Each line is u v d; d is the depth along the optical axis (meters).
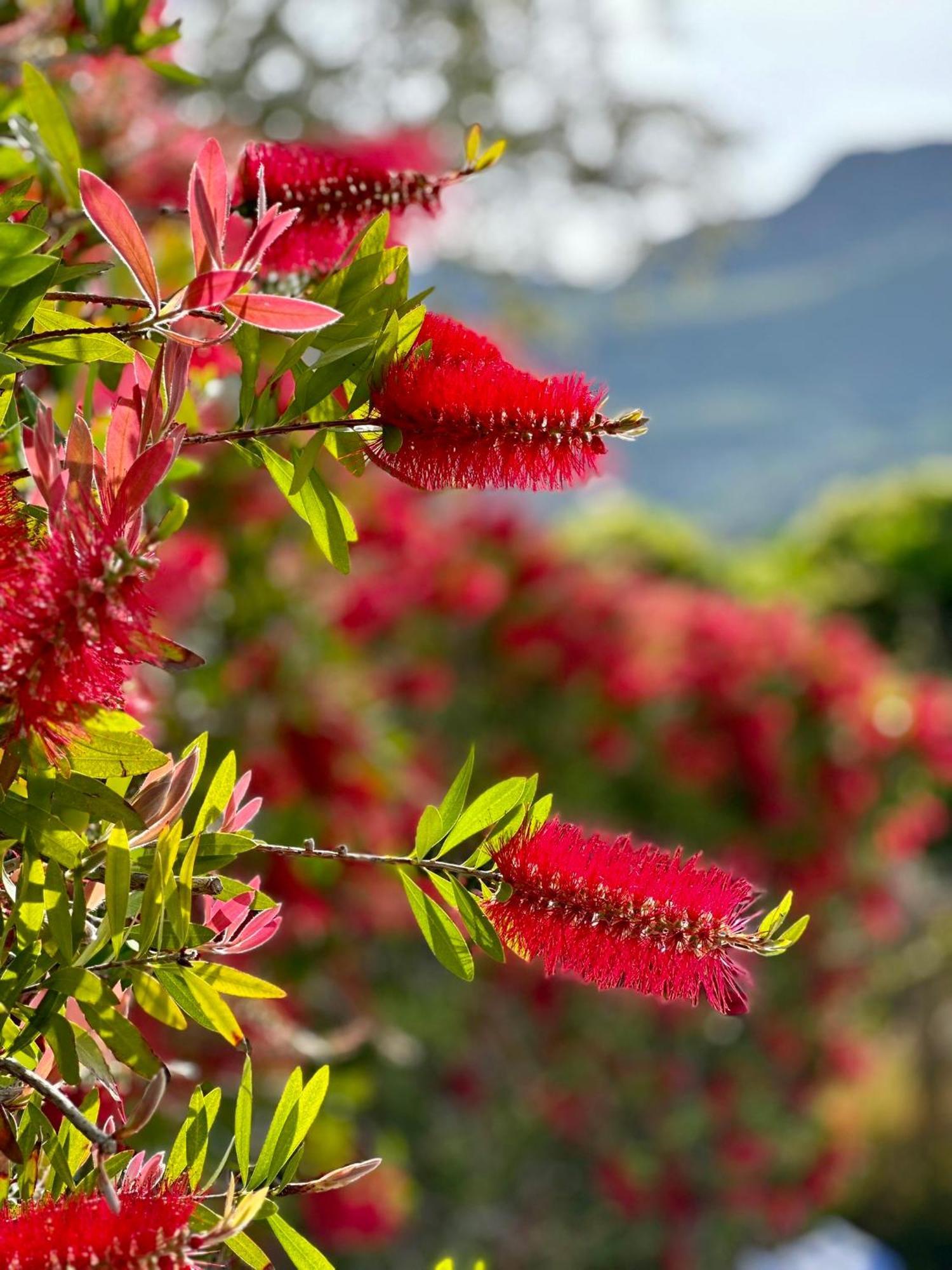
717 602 6.63
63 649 0.76
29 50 1.74
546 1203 6.28
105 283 1.75
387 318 0.99
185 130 2.09
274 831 3.39
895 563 12.86
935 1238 9.48
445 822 1.04
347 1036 2.10
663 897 0.96
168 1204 0.76
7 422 1.08
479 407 0.94
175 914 0.94
